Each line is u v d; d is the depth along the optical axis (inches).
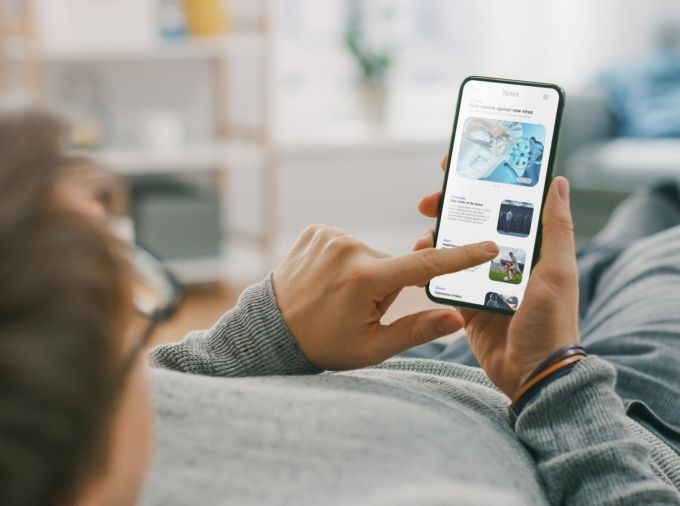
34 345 10.9
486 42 164.2
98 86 127.8
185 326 106.6
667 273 42.1
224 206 135.8
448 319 25.5
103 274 11.7
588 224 137.2
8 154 12.2
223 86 133.7
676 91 145.9
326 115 155.1
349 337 25.5
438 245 28.9
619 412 23.1
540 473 22.6
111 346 11.7
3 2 111.7
